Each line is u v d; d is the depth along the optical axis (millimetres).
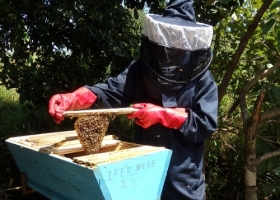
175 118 1562
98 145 1490
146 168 1354
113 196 1256
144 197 1383
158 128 1713
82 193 1354
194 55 1604
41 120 3609
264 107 2469
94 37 3268
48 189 1659
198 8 2676
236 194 3086
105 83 1851
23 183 1820
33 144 1605
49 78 3061
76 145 1567
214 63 2850
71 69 3295
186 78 1641
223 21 2805
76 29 3270
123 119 3619
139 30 3988
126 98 1839
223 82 2637
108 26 3500
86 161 1236
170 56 1586
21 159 1732
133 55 3414
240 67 2951
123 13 3523
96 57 3410
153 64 1628
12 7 2842
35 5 3014
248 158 2252
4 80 2736
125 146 1594
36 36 3180
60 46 3250
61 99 1610
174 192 1710
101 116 1478
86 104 1734
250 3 2777
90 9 3326
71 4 3262
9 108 4535
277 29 2246
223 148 3236
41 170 1571
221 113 3164
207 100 1670
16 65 2896
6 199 2807
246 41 2459
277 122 2617
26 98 2781
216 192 3068
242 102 2352
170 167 1697
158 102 1734
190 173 1729
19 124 3869
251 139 2213
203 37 1598
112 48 3307
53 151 1448
